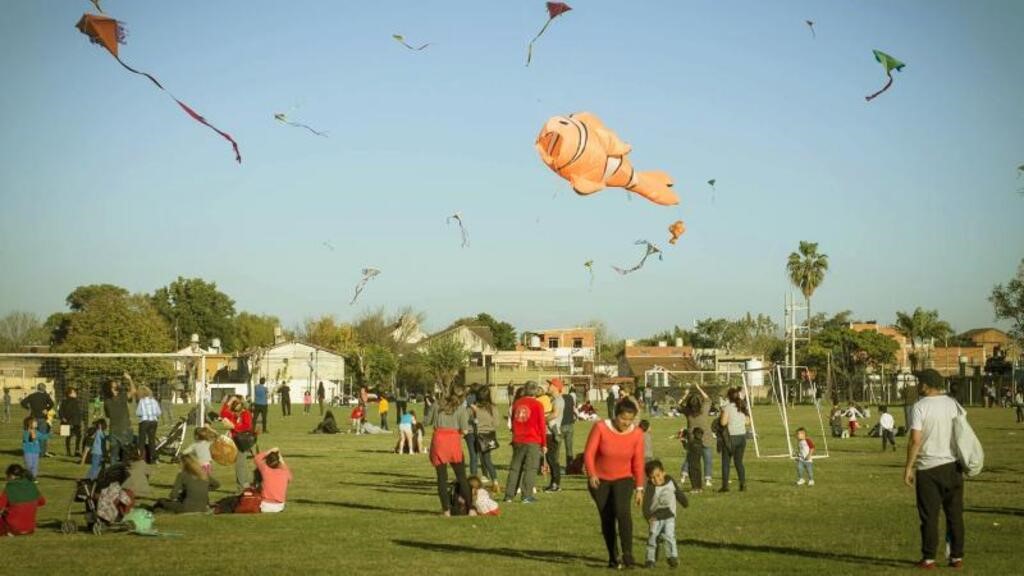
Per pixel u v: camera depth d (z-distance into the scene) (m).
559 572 11.57
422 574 11.47
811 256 100.25
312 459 29.30
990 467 25.36
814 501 18.48
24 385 49.38
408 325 108.94
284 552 13.06
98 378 44.50
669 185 12.20
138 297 83.94
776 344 118.88
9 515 14.74
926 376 11.67
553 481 20.61
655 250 20.86
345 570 11.73
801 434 21.52
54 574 11.49
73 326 78.00
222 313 137.88
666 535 11.80
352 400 86.19
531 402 18.64
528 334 139.62
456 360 99.31
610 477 11.64
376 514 17.06
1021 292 73.56
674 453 31.31
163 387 41.50
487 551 13.16
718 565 11.89
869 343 105.62
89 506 15.21
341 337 105.44
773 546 13.27
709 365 107.06
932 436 11.45
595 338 129.25
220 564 12.15
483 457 20.23
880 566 11.72
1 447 33.66
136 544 13.79
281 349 95.06
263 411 41.56
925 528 11.48
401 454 31.25
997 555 12.41
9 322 122.56
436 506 18.22
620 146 11.70
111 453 23.83
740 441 20.19
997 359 89.75
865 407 66.50
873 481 22.31
